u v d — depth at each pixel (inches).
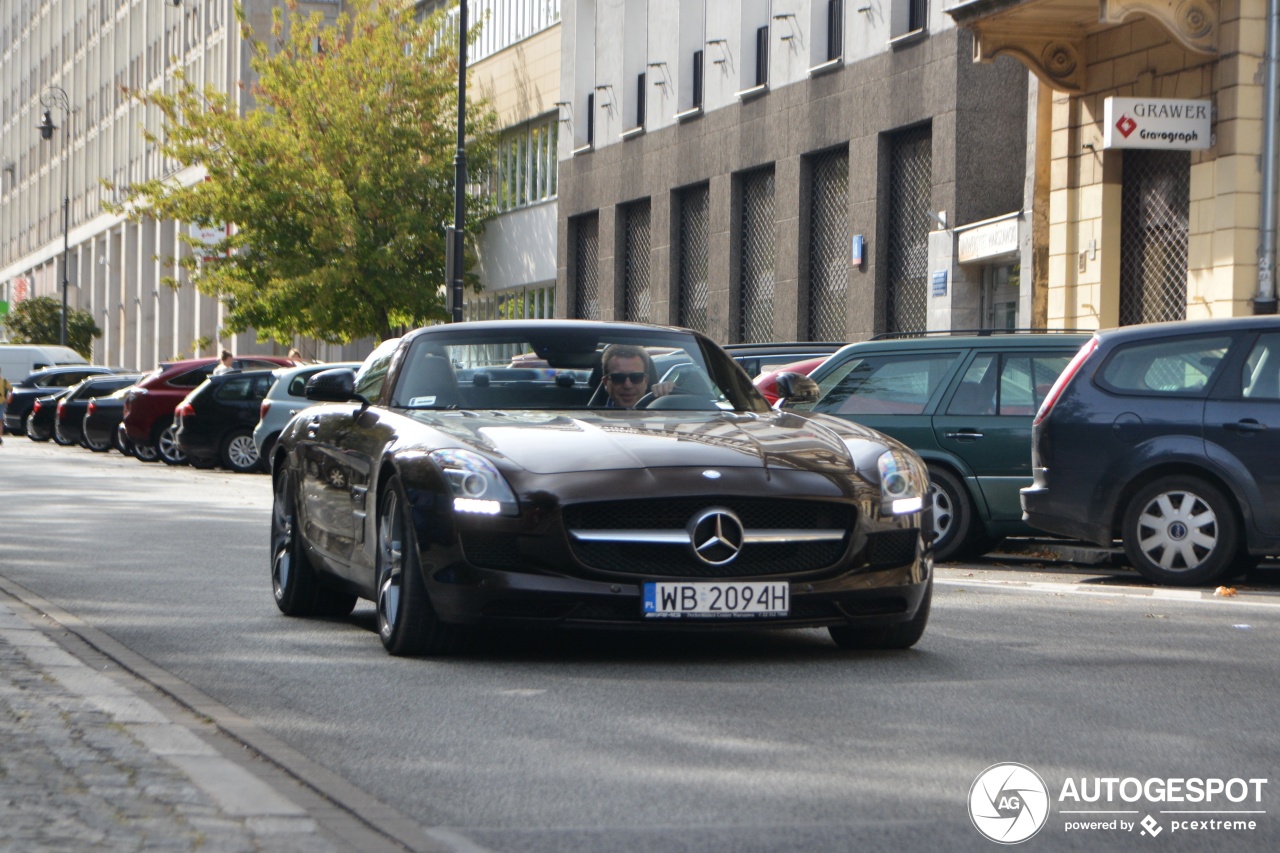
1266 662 359.3
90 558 595.2
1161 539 525.7
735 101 1478.8
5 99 5438.0
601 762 259.8
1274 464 513.3
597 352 413.1
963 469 596.4
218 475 1224.2
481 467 348.8
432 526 349.4
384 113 1946.4
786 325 1398.9
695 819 224.4
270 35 2864.2
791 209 1391.5
